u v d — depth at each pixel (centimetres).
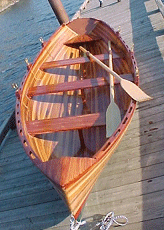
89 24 742
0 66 1677
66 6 2409
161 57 683
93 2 1419
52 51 676
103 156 332
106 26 707
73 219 337
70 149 468
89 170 315
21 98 480
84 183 327
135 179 416
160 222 352
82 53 741
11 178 504
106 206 393
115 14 1139
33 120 458
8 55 1830
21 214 427
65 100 573
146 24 912
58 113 543
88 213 390
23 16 2634
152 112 526
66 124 416
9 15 2817
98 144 459
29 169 513
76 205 331
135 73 481
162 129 482
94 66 672
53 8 1016
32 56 1708
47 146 451
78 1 2459
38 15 2509
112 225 368
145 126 501
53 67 602
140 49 761
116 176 430
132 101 434
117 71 608
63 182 292
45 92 504
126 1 1256
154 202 377
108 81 501
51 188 456
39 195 450
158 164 425
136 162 441
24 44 1945
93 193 415
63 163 314
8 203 453
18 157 555
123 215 374
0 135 611
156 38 787
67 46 729
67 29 744
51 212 414
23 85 511
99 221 377
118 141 369
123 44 608
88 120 415
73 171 304
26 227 405
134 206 381
